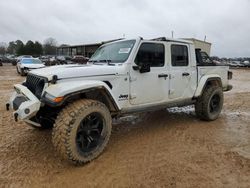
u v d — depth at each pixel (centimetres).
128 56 400
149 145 402
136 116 586
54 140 312
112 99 360
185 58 491
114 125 515
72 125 308
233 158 351
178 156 358
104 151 375
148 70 402
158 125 516
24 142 412
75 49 5453
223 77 588
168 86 459
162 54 448
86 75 346
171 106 482
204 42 2942
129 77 394
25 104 315
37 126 417
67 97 309
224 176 302
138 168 322
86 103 328
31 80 368
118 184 287
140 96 414
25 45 8269
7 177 302
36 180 296
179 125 515
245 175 305
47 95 312
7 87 1098
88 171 316
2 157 356
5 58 4947
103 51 466
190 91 505
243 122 543
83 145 334
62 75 326
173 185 283
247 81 1586
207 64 554
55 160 347
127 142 415
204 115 535
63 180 296
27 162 341
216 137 439
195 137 439
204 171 314
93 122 345
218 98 559
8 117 565
